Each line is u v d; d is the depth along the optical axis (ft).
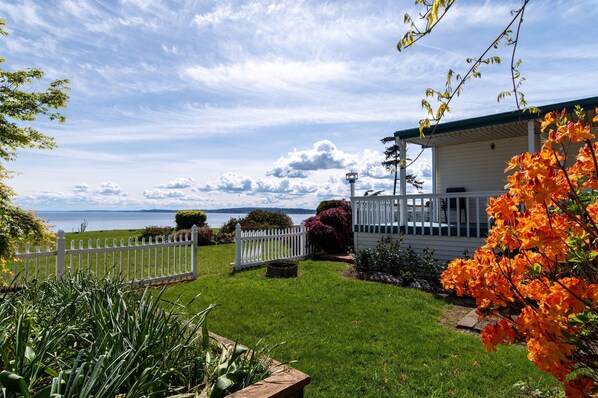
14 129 21.85
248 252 30.94
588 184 4.95
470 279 5.94
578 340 4.65
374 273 25.90
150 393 5.43
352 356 12.30
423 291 22.09
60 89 23.68
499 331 5.71
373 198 30.35
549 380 10.34
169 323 7.71
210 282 24.54
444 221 36.63
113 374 5.11
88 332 7.46
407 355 12.41
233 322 15.81
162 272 25.34
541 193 4.37
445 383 10.40
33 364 5.46
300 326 15.37
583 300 4.53
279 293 21.12
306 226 37.37
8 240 14.49
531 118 25.79
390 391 10.01
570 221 5.27
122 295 8.97
